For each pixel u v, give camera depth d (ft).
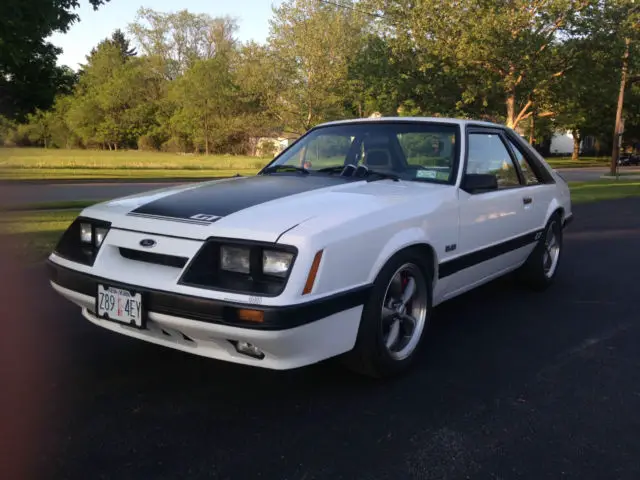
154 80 205.67
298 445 8.61
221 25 207.62
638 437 9.11
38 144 217.15
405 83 54.54
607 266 21.95
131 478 7.68
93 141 209.15
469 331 14.08
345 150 14.35
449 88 53.98
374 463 8.18
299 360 9.12
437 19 48.67
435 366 11.80
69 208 35.40
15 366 11.19
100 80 207.92
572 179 86.22
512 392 10.64
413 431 9.12
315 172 13.60
